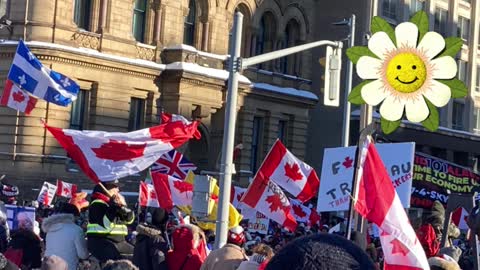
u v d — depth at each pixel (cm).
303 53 5575
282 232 2659
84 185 4088
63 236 1147
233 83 1752
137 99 4438
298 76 5538
